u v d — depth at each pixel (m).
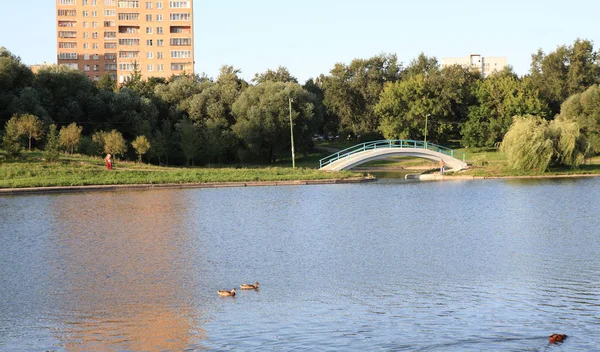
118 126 105.06
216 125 107.56
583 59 135.50
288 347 20.77
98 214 49.44
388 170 108.56
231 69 147.62
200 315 23.98
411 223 45.84
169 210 52.16
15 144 75.19
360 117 137.75
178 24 173.88
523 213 50.25
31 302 25.64
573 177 81.38
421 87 121.88
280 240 38.94
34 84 102.44
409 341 21.20
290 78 152.50
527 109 115.88
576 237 39.22
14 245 37.06
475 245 37.03
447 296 26.30
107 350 20.64
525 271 30.48
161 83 130.62
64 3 196.38
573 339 21.25
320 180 77.81
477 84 129.38
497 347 20.64
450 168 96.50
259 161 113.94
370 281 28.83
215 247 36.62
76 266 31.70
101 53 198.75
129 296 26.45
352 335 21.78
